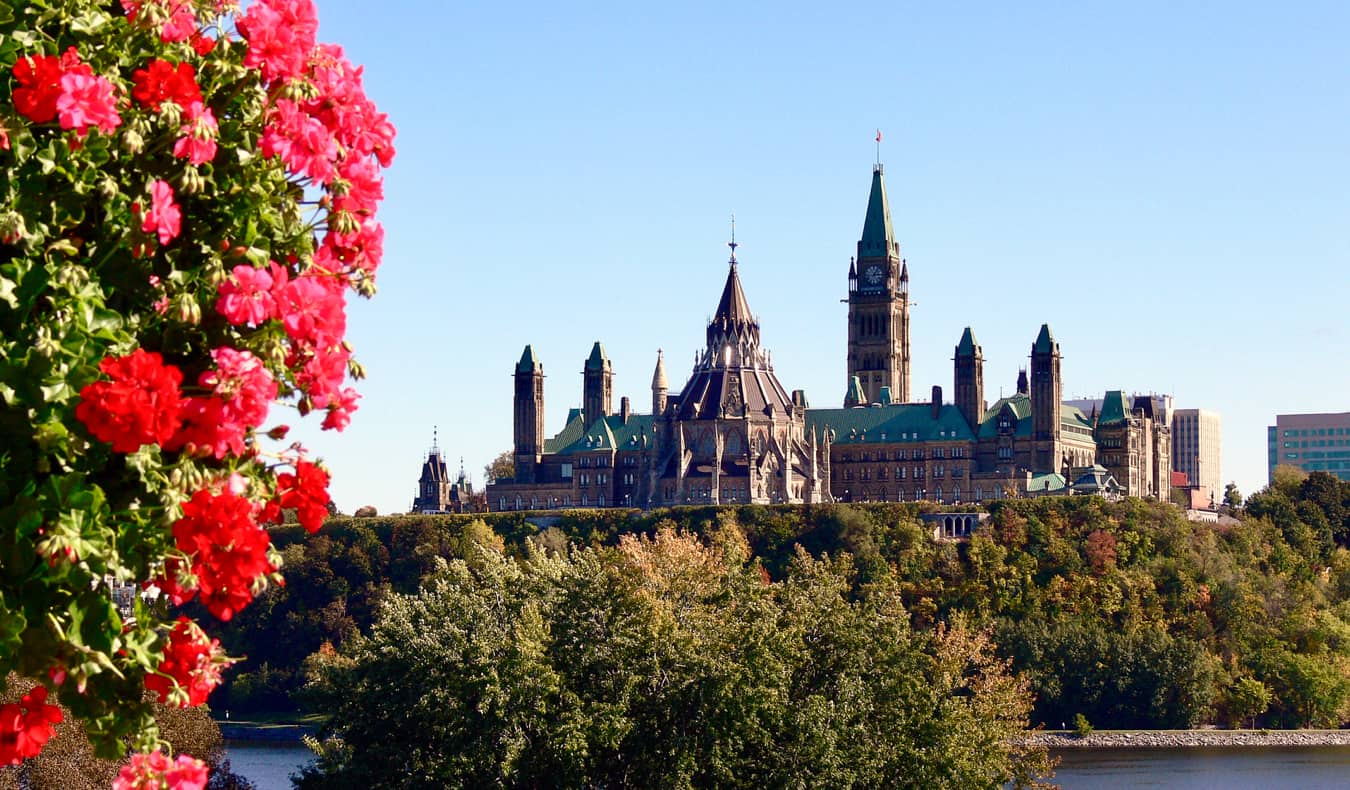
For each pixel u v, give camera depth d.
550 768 113.69
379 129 36.16
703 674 112.75
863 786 118.69
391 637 121.31
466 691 112.38
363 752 116.81
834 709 117.44
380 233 36.00
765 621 118.94
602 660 115.69
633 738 115.31
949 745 124.19
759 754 115.88
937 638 197.50
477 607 121.81
